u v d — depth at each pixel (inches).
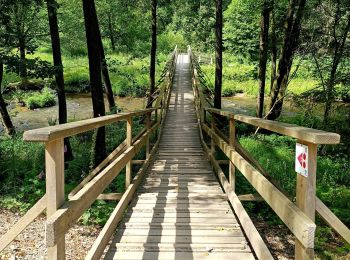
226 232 166.9
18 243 198.2
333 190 299.9
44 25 631.8
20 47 379.9
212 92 667.4
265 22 527.5
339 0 448.1
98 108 305.4
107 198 225.9
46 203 90.7
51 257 87.4
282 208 93.1
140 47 1417.3
